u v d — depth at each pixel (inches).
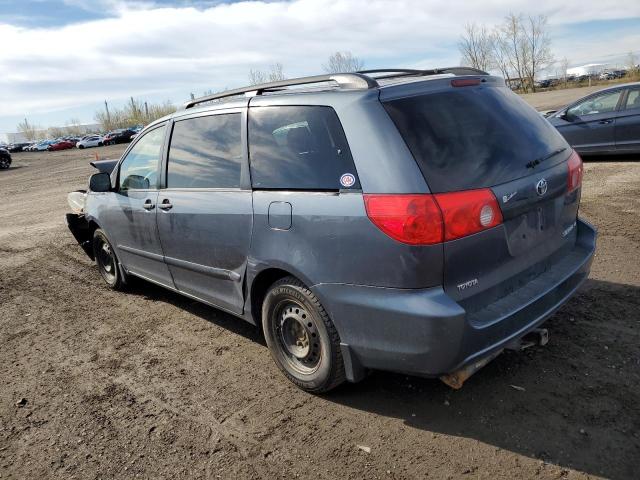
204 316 184.1
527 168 113.0
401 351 103.3
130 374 147.8
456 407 117.0
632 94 372.8
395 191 99.7
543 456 99.6
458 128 108.3
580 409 111.7
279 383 134.9
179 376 143.7
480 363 106.4
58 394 140.6
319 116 116.0
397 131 103.1
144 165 176.2
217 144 143.6
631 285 167.8
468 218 100.0
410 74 134.0
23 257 289.1
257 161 130.0
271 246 123.3
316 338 121.5
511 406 115.1
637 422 106.1
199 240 147.8
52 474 108.7
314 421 117.6
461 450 103.5
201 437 116.0
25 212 470.6
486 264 105.4
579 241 135.9
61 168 1095.6
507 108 121.7
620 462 96.3
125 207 183.2
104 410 130.7
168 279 173.6
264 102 131.5
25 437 122.5
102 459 111.9
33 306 210.8
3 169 1268.5
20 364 160.7
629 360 127.2
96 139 2271.2
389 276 101.5
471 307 104.2
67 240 321.1
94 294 218.5
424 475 98.2
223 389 134.9
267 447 110.6
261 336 163.9
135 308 198.2
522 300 109.7
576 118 400.2
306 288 119.6
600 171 360.5
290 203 118.1
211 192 142.3
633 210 254.1
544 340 116.7
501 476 95.8
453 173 101.7
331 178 111.3
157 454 111.7
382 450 106.1
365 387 128.5
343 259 107.8
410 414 116.5
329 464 103.7
